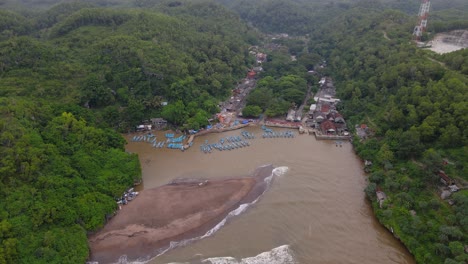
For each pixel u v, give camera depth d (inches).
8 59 5083.7
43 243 2728.8
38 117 4018.2
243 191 3599.9
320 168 4065.0
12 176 3053.6
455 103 3695.9
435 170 3361.2
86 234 3021.7
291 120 5211.6
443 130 3614.7
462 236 2721.5
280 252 2888.8
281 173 3946.9
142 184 3855.8
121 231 3097.9
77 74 5329.7
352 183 3786.9
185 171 4074.8
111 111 4980.3
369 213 3358.8
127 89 5324.8
